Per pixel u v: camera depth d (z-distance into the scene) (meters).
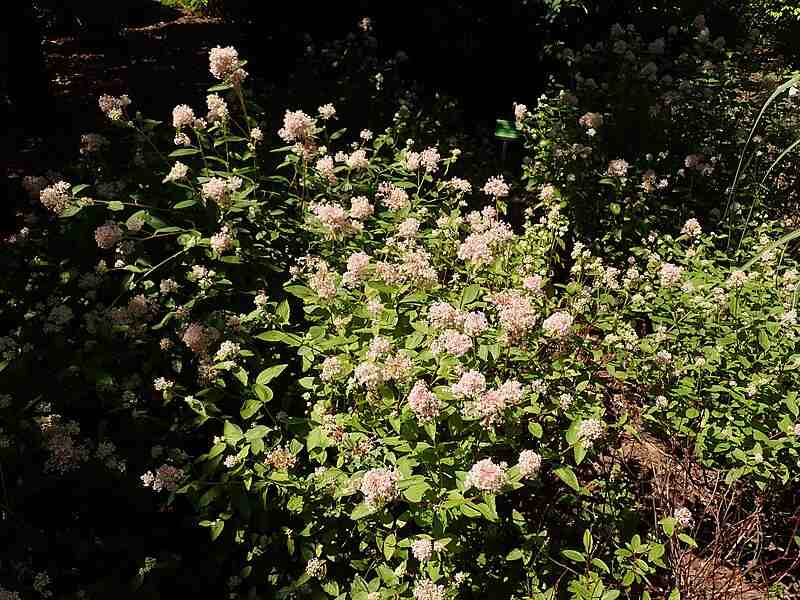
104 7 11.33
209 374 2.59
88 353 2.93
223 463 2.66
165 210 3.22
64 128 7.29
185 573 2.71
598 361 3.45
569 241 5.20
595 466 3.44
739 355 3.31
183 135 3.46
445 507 2.29
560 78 7.06
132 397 2.74
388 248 3.23
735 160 5.44
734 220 4.95
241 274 3.23
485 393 2.45
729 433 3.03
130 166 3.58
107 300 3.31
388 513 2.46
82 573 2.64
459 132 6.74
